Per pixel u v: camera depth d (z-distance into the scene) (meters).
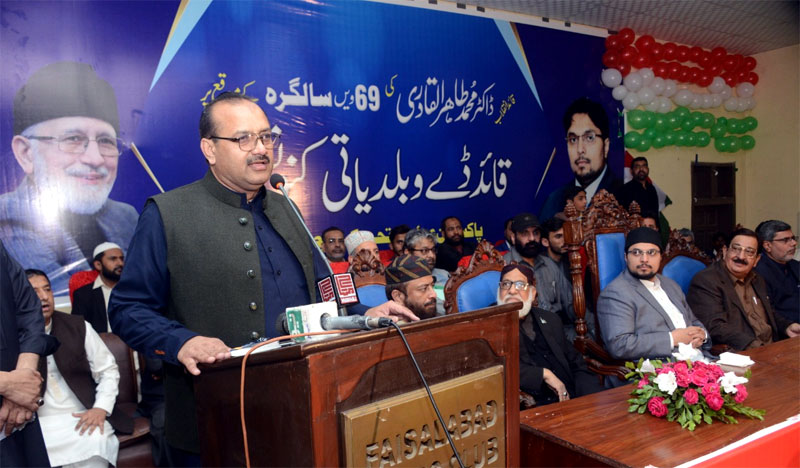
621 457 1.49
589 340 3.19
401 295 2.64
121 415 2.74
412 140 4.48
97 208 3.33
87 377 2.69
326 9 4.06
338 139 4.15
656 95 5.81
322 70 4.06
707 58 6.10
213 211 1.50
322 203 4.09
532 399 2.48
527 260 4.56
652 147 6.06
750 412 1.73
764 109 6.79
